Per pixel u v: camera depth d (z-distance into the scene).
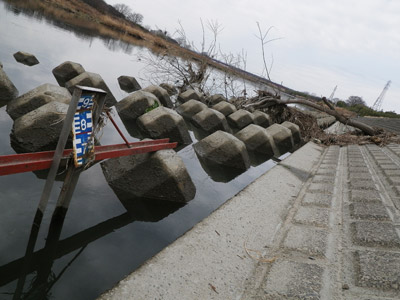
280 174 4.91
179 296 1.87
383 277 2.00
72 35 22.34
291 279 2.07
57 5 39.00
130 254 2.89
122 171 4.14
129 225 3.40
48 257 2.60
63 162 2.67
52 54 14.03
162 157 4.01
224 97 16.95
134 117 8.92
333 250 2.50
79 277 2.45
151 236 3.29
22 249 2.61
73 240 2.91
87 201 3.64
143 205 3.90
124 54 24.03
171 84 16.53
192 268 2.15
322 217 3.23
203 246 2.44
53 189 3.64
